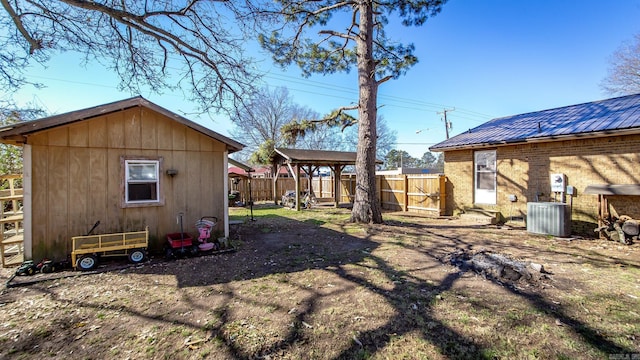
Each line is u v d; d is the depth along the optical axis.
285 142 15.69
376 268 4.92
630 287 3.92
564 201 8.09
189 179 6.61
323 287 4.09
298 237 7.60
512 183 9.38
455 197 11.32
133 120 6.02
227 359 2.45
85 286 4.28
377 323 3.02
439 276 4.49
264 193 20.61
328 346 2.62
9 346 2.71
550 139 8.05
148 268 5.12
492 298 3.62
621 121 7.07
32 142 5.15
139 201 6.07
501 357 2.42
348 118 11.84
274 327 2.97
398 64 10.23
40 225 5.20
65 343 2.75
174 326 3.03
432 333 2.81
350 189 17.03
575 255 5.57
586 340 2.66
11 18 4.66
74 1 4.61
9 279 4.65
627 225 6.55
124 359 2.48
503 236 7.49
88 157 5.61
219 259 5.64
